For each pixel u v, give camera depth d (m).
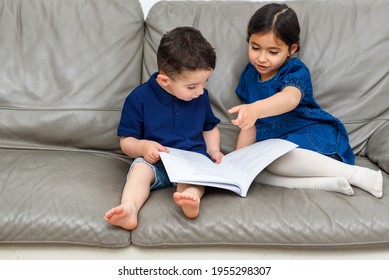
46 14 1.74
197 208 1.20
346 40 1.68
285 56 1.53
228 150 1.67
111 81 1.69
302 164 1.41
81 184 1.34
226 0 1.83
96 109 1.67
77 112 1.66
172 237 1.22
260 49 1.52
